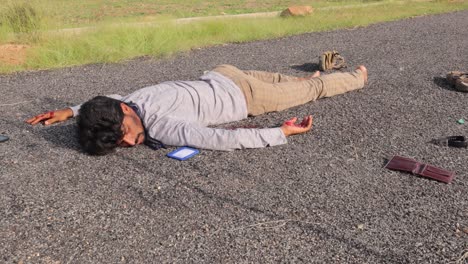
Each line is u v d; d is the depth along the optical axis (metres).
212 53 7.96
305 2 16.58
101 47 7.59
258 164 3.70
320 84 5.05
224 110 4.25
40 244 2.76
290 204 3.15
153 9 14.38
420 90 5.66
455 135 4.33
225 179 3.47
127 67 6.96
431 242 2.79
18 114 4.91
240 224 2.94
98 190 3.34
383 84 5.88
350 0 16.97
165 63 7.21
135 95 4.06
